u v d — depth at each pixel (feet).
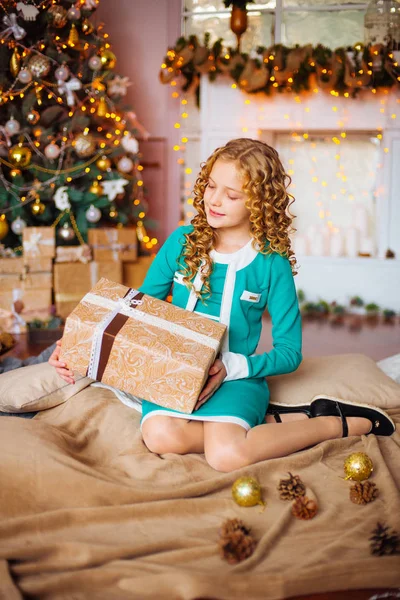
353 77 13.29
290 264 5.73
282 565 3.91
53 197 12.01
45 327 11.42
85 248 12.07
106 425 5.63
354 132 14.76
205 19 15.01
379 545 4.01
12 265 11.53
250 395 5.32
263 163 5.33
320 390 6.14
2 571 3.69
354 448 5.51
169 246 5.88
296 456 5.12
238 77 13.73
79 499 4.54
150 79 15.38
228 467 5.01
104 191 12.37
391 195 14.38
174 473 4.98
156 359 4.95
